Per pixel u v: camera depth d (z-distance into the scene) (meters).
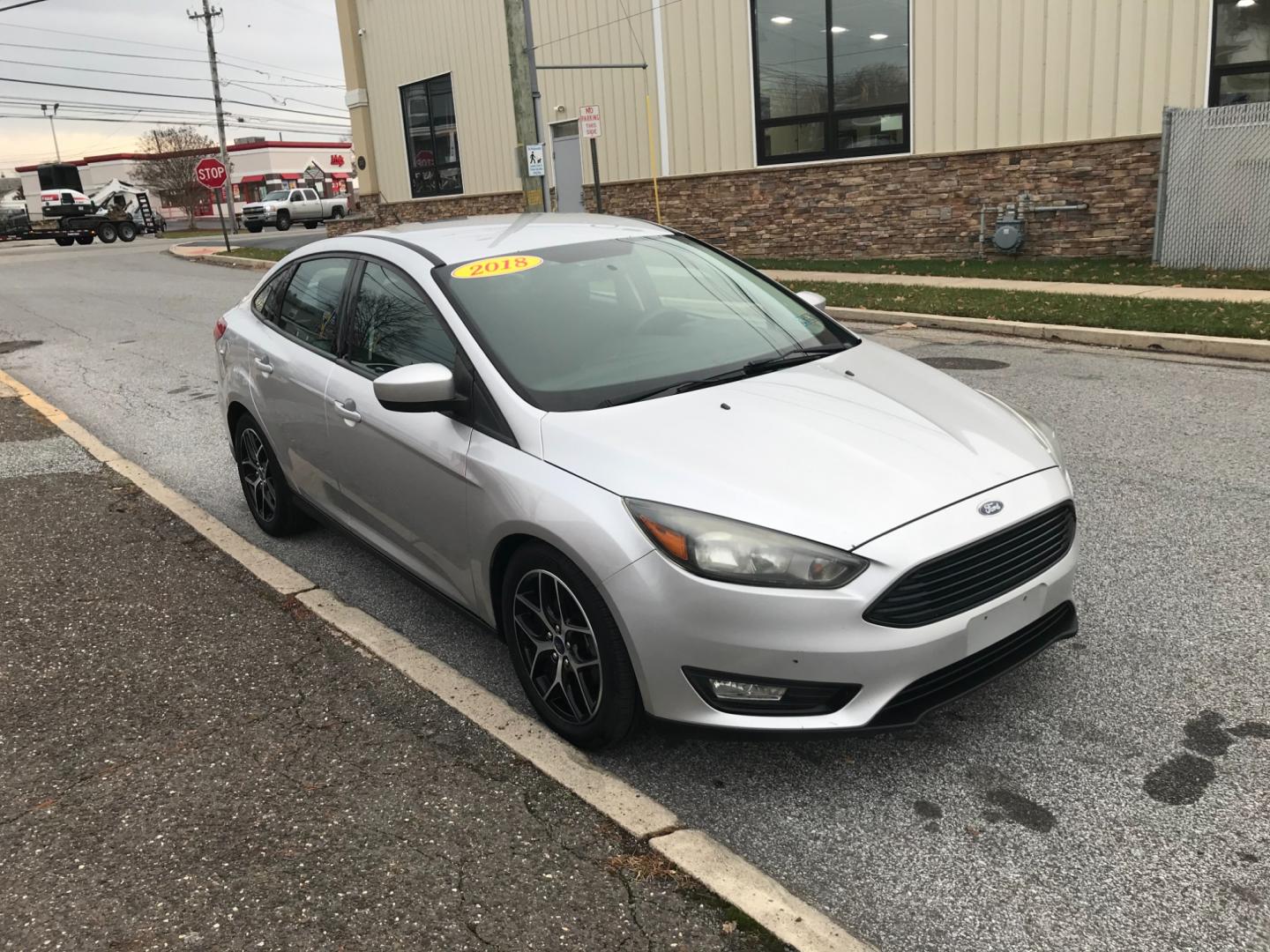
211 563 4.92
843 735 2.78
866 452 3.05
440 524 3.58
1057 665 3.63
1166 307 9.95
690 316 3.99
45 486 6.25
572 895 2.57
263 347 4.83
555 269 3.98
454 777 3.11
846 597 2.69
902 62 15.19
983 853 2.69
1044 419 6.84
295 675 3.79
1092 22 13.18
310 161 65.38
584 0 19.14
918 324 10.81
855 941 2.39
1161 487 5.39
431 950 2.39
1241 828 2.72
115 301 17.34
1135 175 13.30
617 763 3.18
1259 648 3.66
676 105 18.20
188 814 2.96
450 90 23.50
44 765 3.25
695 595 2.75
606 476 2.97
